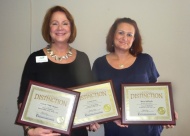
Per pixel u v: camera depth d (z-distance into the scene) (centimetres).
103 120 155
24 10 199
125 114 159
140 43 180
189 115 214
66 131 143
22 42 201
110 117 156
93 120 154
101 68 177
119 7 204
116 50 177
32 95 146
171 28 207
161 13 206
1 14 198
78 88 157
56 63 158
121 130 170
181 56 210
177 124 214
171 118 159
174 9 206
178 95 213
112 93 159
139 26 206
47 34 163
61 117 145
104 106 157
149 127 172
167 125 160
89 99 157
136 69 171
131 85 164
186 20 207
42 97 146
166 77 211
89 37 204
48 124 143
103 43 205
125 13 204
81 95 157
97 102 157
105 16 204
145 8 205
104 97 158
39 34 201
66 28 157
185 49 209
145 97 162
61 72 157
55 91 148
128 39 168
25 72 157
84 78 166
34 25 200
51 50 162
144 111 160
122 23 172
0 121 206
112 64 176
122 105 160
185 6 206
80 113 154
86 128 169
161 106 161
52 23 157
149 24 207
